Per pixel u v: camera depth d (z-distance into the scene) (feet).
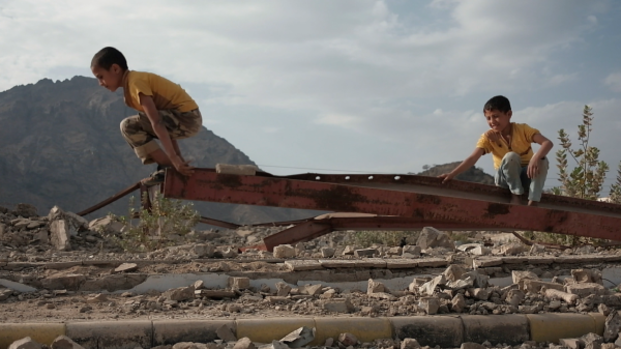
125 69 18.07
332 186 19.39
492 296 18.75
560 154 37.96
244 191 18.65
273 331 15.65
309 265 21.11
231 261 22.08
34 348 13.08
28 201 316.81
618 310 18.02
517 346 16.51
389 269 21.86
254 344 14.66
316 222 30.30
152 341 14.97
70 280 19.53
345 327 15.96
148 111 17.47
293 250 25.75
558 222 22.02
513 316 17.08
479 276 19.39
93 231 40.14
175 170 18.13
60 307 17.46
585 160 37.24
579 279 21.38
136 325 14.99
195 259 22.27
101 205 42.34
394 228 29.86
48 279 19.49
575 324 17.21
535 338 16.89
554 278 21.89
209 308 17.78
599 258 23.76
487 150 24.94
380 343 15.67
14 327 14.37
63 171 353.92
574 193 37.06
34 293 18.89
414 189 23.71
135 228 33.68
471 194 24.31
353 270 21.54
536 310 17.87
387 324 16.20
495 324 16.72
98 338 14.69
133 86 17.58
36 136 390.21
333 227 30.40
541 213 21.76
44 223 38.91
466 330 16.55
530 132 23.76
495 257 23.84
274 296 19.03
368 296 19.47
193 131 18.94
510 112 24.14
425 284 19.60
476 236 43.98
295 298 18.88
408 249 29.35
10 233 35.96
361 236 40.14
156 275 20.08
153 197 37.04
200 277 20.35
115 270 20.39
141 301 18.16
